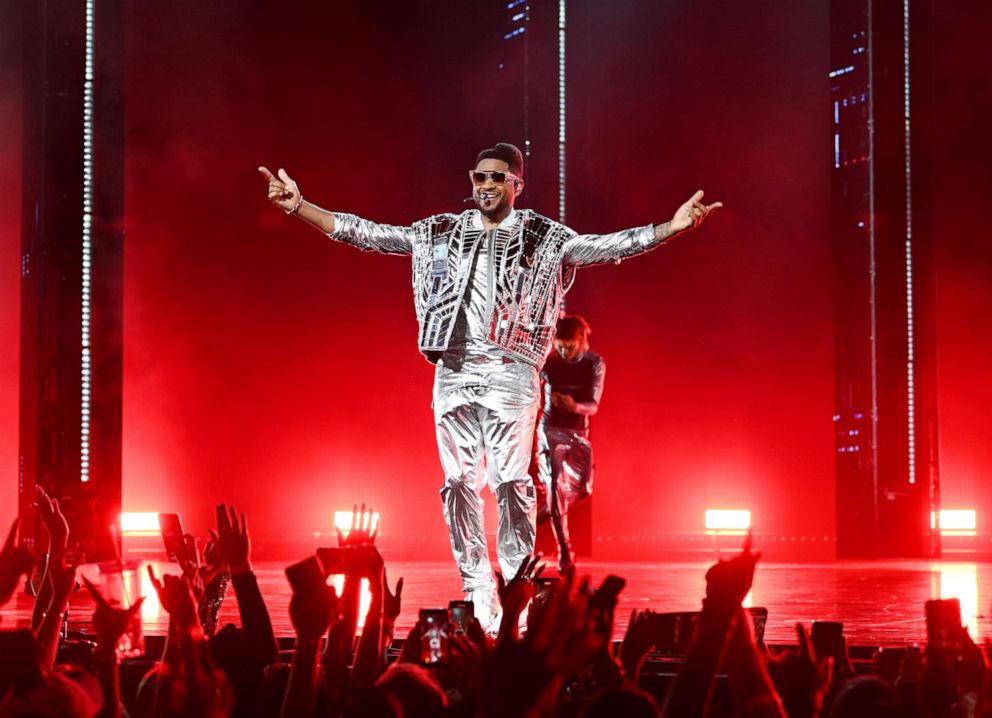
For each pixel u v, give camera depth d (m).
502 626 3.88
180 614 2.94
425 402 17.91
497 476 6.15
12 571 3.20
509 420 6.10
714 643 2.69
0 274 15.95
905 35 14.69
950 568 12.20
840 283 14.72
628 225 17.73
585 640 2.22
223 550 3.31
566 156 14.27
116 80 11.03
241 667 3.44
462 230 6.22
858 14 14.69
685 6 17.70
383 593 3.25
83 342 10.80
